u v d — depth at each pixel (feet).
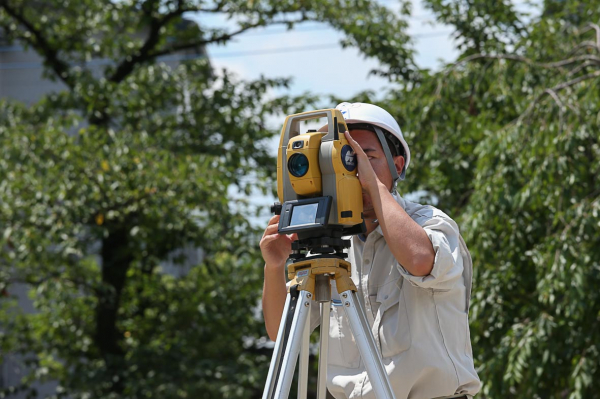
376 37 89.92
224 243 93.97
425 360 18.88
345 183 17.83
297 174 18.12
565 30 59.82
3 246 93.25
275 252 21.27
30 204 87.35
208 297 106.32
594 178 49.55
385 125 20.53
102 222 91.25
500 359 46.98
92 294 102.06
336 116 18.33
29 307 135.44
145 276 109.19
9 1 106.42
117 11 109.81
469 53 71.82
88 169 87.04
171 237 99.09
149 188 85.61
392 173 20.27
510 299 52.47
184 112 106.83
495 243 50.44
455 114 58.65
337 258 17.90
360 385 19.93
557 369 47.98
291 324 17.75
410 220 18.15
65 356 104.47
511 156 48.16
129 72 110.11
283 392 16.89
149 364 98.68
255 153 106.83
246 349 111.55
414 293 19.22
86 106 101.04
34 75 146.61
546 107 49.29
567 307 44.39
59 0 105.81
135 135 93.61
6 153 85.66
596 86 47.85
